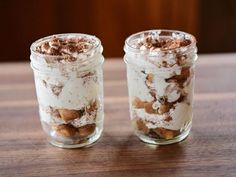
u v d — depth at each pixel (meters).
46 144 0.52
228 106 0.57
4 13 1.05
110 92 0.62
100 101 0.51
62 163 0.48
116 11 1.06
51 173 0.47
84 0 1.05
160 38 0.51
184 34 0.51
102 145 0.51
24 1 1.04
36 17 1.06
